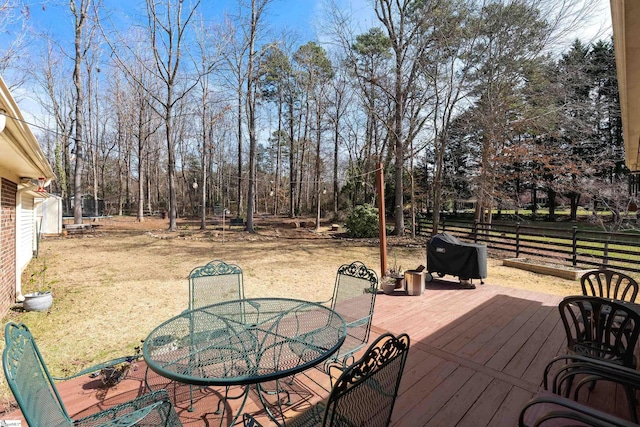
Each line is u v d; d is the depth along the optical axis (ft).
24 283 19.12
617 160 35.40
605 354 7.02
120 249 32.22
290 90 71.56
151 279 20.49
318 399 7.61
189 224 59.67
